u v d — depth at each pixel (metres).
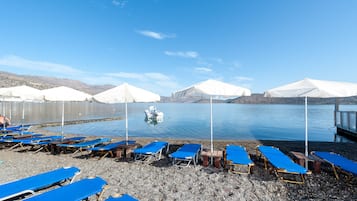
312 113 39.34
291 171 4.14
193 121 24.31
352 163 4.65
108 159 6.22
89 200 3.56
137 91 6.32
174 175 4.89
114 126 19.25
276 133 15.48
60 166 5.48
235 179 4.64
